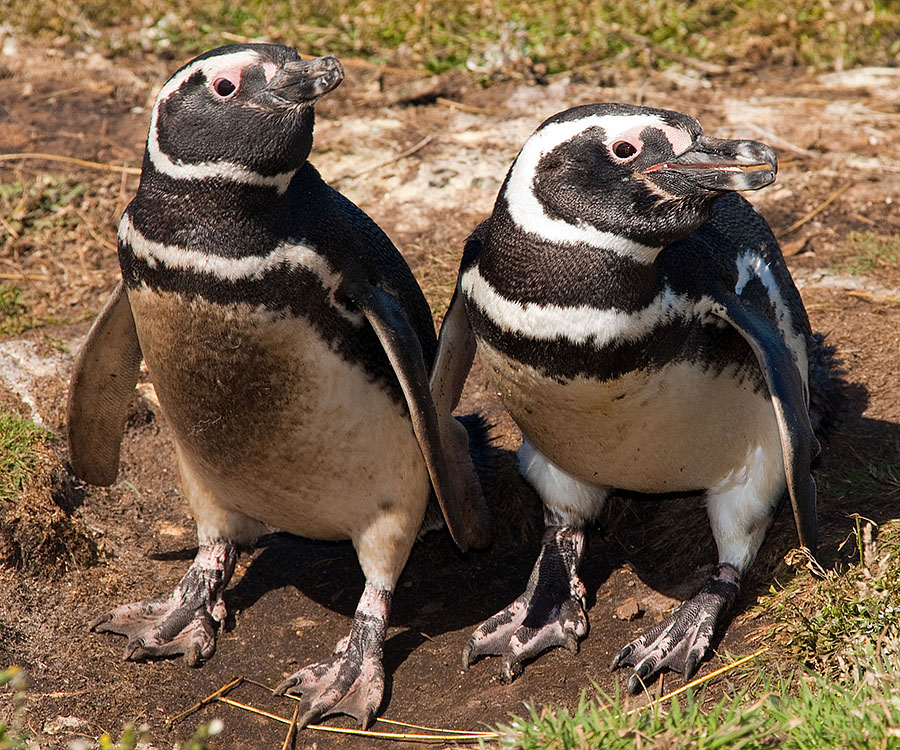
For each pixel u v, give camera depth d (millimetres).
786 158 14469
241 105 7000
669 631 8047
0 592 8617
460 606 9203
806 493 7422
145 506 10156
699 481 8250
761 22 17844
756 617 8141
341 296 7555
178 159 7121
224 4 18281
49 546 8969
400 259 8570
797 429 7195
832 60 17062
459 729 7652
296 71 6949
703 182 6863
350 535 8523
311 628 8969
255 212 7160
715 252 7957
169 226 7184
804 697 6430
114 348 8578
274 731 7895
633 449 7906
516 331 7395
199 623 8727
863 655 6910
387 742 7719
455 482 8945
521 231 7305
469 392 11273
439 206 13797
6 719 7574
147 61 17016
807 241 12945
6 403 10516
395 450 8109
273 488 8203
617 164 7016
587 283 7160
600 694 7145
